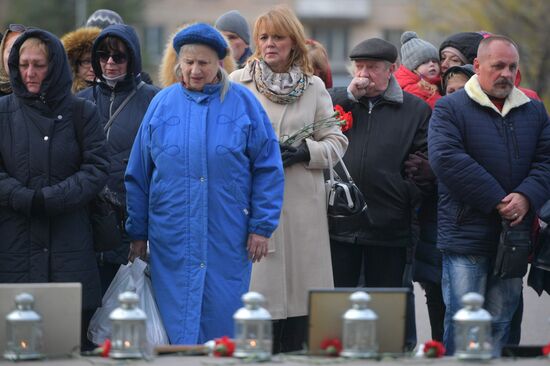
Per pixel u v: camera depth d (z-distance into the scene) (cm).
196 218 2034
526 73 8269
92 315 2114
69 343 1630
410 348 2266
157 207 2055
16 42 2031
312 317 1600
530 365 1553
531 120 2219
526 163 2202
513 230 2164
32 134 2031
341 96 2409
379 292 1612
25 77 2028
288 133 2239
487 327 1582
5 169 2031
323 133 2267
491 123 2203
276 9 2256
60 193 2005
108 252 2170
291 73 2250
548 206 2209
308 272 2236
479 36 2603
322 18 17238
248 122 2066
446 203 2222
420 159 2373
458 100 2220
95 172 2042
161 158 2047
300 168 2239
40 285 1628
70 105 2052
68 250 2034
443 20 9825
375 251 2388
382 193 2372
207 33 2052
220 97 2069
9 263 2019
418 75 2648
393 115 2400
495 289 2234
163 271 2050
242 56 2817
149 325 2036
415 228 2427
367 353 1574
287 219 2231
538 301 2888
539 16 8512
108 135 2234
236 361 1561
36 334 1588
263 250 2066
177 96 2073
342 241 2372
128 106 2258
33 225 2022
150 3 15525
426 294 2489
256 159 2081
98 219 2077
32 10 11875
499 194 2167
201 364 1541
